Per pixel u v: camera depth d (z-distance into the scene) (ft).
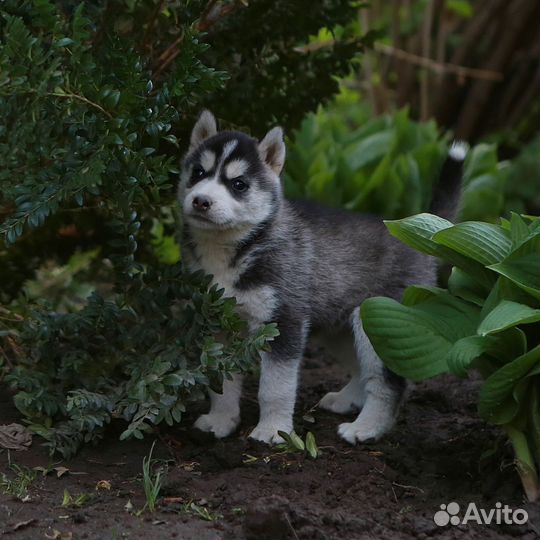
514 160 33.68
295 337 17.40
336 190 27.30
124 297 16.89
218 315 16.15
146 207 19.02
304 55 20.65
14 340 18.11
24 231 20.08
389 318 14.99
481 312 14.99
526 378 14.39
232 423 17.57
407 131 29.71
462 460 16.12
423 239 15.44
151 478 15.25
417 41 36.88
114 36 16.72
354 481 15.43
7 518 13.62
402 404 19.40
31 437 16.51
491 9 35.04
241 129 20.45
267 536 13.23
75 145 15.43
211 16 17.83
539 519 14.28
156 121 15.53
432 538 13.80
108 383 16.67
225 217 16.90
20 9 16.37
